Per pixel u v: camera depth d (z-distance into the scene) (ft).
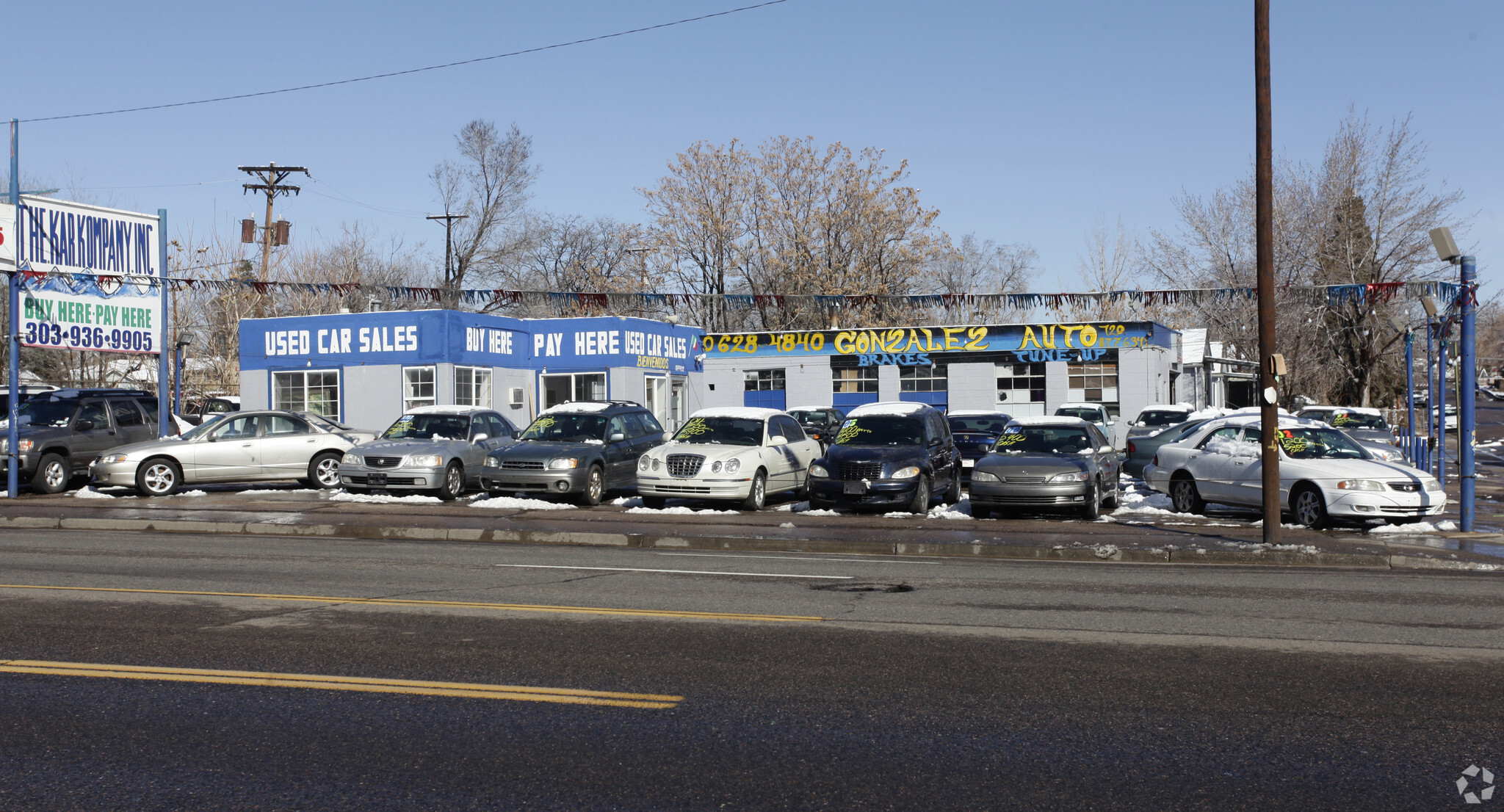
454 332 102.68
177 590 33.78
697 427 65.21
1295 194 144.66
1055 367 128.77
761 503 61.98
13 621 28.71
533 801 16.01
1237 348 153.99
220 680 22.65
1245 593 34.42
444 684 22.36
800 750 18.34
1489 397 313.73
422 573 38.09
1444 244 49.85
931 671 23.63
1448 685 22.52
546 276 207.62
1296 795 16.30
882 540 46.98
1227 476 57.98
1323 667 24.11
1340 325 145.18
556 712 20.45
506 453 63.98
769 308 170.30
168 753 18.16
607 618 29.43
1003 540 47.09
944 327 132.57
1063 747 18.47
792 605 31.65
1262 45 44.47
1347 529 52.31
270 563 40.42
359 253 166.81
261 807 15.79
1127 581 37.04
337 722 19.80
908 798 16.14
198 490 72.08
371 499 65.51
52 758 17.92
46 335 68.74
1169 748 18.44
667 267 173.37
